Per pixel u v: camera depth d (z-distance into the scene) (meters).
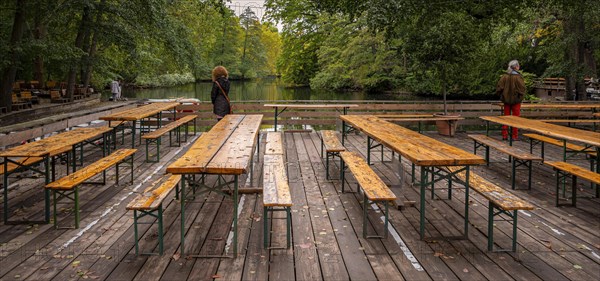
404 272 3.52
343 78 29.81
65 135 6.11
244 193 5.76
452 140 10.51
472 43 10.82
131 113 8.33
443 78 11.05
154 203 3.77
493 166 7.62
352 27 26.23
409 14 10.05
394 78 28.03
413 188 6.08
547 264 3.68
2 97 15.17
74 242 4.12
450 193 5.55
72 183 4.42
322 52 30.39
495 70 25.44
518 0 11.31
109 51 23.95
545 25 17.00
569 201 5.50
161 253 3.83
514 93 9.88
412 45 11.03
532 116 12.31
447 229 4.50
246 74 51.03
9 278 3.38
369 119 7.62
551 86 27.00
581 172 5.04
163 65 38.28
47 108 17.03
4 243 4.10
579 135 5.78
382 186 4.43
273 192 4.14
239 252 3.89
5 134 6.13
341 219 4.80
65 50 15.58
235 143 4.91
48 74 25.78
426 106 12.05
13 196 5.65
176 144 9.77
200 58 21.55
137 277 3.42
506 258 3.80
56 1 15.09
